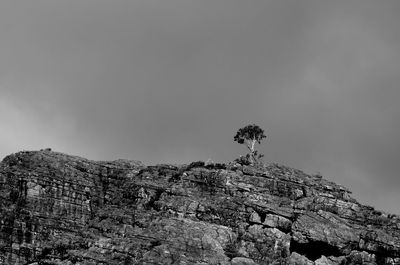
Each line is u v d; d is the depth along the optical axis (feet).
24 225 523.29
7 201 532.32
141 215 502.79
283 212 509.76
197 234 480.64
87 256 464.65
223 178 533.55
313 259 498.69
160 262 456.04
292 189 538.88
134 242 471.21
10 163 561.43
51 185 545.03
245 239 491.72
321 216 516.73
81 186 553.23
